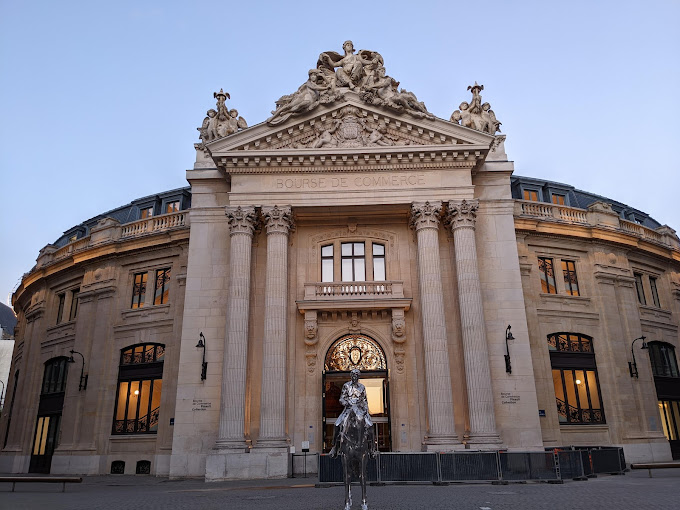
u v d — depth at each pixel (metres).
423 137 27.27
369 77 27.84
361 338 26.64
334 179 26.88
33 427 34.75
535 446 24.19
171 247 31.62
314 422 25.05
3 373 80.50
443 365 23.98
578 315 31.11
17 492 17.75
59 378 34.38
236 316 24.58
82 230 40.62
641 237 34.34
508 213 27.80
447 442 22.84
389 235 28.20
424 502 11.98
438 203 26.30
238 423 23.19
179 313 29.84
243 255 25.61
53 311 37.09
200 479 23.80
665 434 32.34
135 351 31.12
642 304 34.22
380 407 25.67
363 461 10.07
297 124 27.23
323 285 26.64
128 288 32.66
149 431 29.22
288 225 26.50
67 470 29.50
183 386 25.14
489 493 14.14
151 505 12.59
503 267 26.94
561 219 32.75
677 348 35.38
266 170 26.75
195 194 28.14
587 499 12.12
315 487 17.58
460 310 25.20
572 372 30.17
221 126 28.86
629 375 30.88
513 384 25.12
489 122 28.58
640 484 16.09
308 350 26.02
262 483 19.97
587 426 29.14
